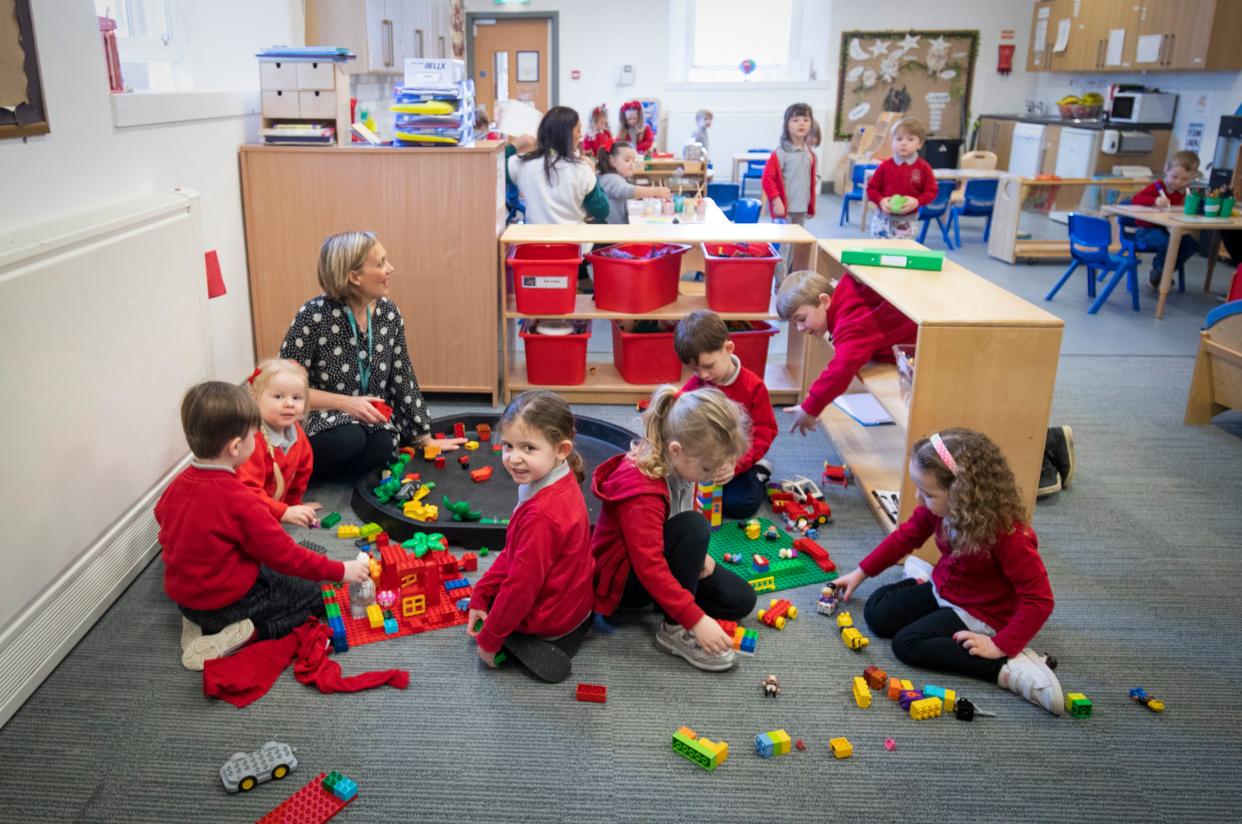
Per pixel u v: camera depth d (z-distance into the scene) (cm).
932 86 1041
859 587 248
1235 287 409
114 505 232
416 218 351
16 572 192
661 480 208
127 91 297
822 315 296
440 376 371
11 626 191
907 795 175
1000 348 234
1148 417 378
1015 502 199
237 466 210
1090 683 210
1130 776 181
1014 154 958
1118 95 820
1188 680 212
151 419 250
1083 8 904
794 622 231
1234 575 258
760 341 361
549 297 361
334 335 288
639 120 733
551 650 207
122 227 232
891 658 218
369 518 269
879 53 1032
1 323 184
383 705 197
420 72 356
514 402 199
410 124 348
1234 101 743
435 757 182
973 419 241
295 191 348
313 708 195
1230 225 511
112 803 168
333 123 354
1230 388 353
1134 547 273
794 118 571
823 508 281
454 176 346
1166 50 787
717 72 1086
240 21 405
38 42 217
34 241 197
